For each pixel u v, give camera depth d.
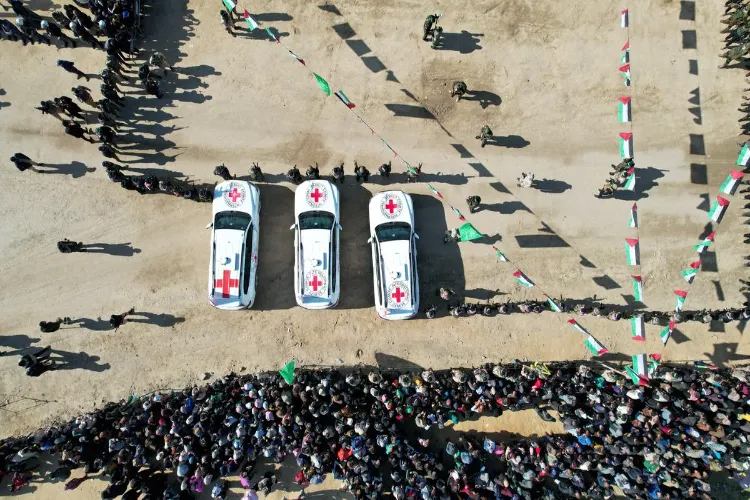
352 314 17.91
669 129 19.22
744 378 16.45
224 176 17.84
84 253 18.00
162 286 17.95
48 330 16.94
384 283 16.88
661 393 15.67
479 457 16.08
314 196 17.41
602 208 18.73
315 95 19.02
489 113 19.19
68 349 17.52
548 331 17.98
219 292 16.52
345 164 18.72
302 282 16.62
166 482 16.33
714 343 17.92
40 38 18.53
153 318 17.77
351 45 19.44
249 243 17.16
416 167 18.69
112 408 16.75
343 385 16.39
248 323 17.78
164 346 17.61
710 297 18.27
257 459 16.78
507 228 18.58
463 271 18.25
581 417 15.93
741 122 19.30
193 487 15.09
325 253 16.83
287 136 18.78
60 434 15.90
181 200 18.34
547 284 18.30
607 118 19.28
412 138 18.94
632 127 19.22
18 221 18.05
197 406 15.84
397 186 18.59
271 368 17.55
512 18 19.80
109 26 17.86
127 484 15.59
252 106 18.89
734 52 18.84
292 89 19.03
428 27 18.50
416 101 19.20
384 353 17.75
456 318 17.98
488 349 17.84
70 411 17.14
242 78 19.03
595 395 15.87
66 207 18.19
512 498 15.24
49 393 17.22
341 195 18.42
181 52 19.05
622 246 18.55
